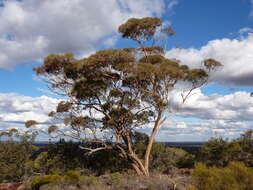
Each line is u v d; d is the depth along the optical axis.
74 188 12.72
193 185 7.39
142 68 15.34
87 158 20.50
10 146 21.19
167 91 17.69
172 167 20.50
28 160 21.20
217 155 20.67
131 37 18.05
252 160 18.19
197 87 19.03
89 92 17.81
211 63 18.36
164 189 10.10
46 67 16.92
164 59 18.31
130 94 18.05
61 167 20.02
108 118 18.33
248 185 6.87
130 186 11.64
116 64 16.06
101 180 13.69
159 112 18.30
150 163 21.08
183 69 18.70
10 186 17.33
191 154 24.41
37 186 14.57
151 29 17.50
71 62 16.70
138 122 18.52
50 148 20.97
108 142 19.38
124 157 18.45
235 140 22.36
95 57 15.84
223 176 7.02
